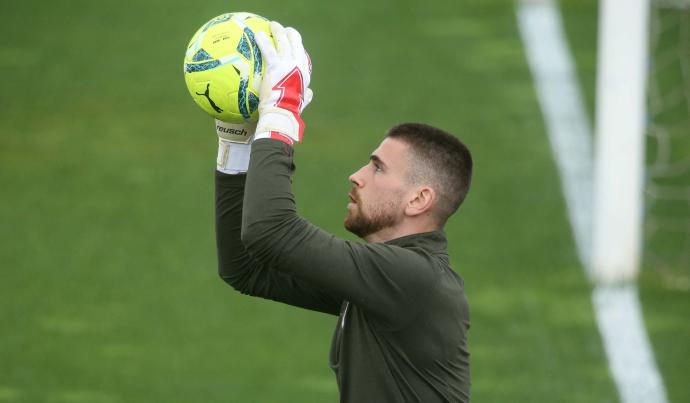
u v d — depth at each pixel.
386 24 56.50
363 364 14.89
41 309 35.50
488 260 37.97
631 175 35.19
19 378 31.38
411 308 14.48
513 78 51.38
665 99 48.16
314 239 14.21
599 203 35.75
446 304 14.70
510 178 43.47
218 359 32.56
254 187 14.25
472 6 58.12
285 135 14.54
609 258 35.84
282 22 56.84
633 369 31.47
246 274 16.50
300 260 14.15
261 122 14.64
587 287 35.78
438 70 52.25
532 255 38.22
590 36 54.75
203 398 30.31
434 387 14.78
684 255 37.50
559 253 38.28
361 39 55.09
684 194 41.31
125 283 37.12
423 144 15.27
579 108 48.72
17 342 33.47
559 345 32.81
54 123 48.62
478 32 55.50
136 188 43.50
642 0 34.06
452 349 14.81
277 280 16.48
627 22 34.12
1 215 41.66
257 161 14.38
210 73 15.04
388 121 48.12
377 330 14.74
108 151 46.31
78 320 34.81
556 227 40.00
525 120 47.88
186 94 51.19
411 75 51.84
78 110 49.69
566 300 35.25
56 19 57.78
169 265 38.22
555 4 57.78
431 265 14.70
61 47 55.03
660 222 39.62
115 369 31.92
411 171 15.23
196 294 36.38
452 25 56.28
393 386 14.75
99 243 39.72
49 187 43.62
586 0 58.09
